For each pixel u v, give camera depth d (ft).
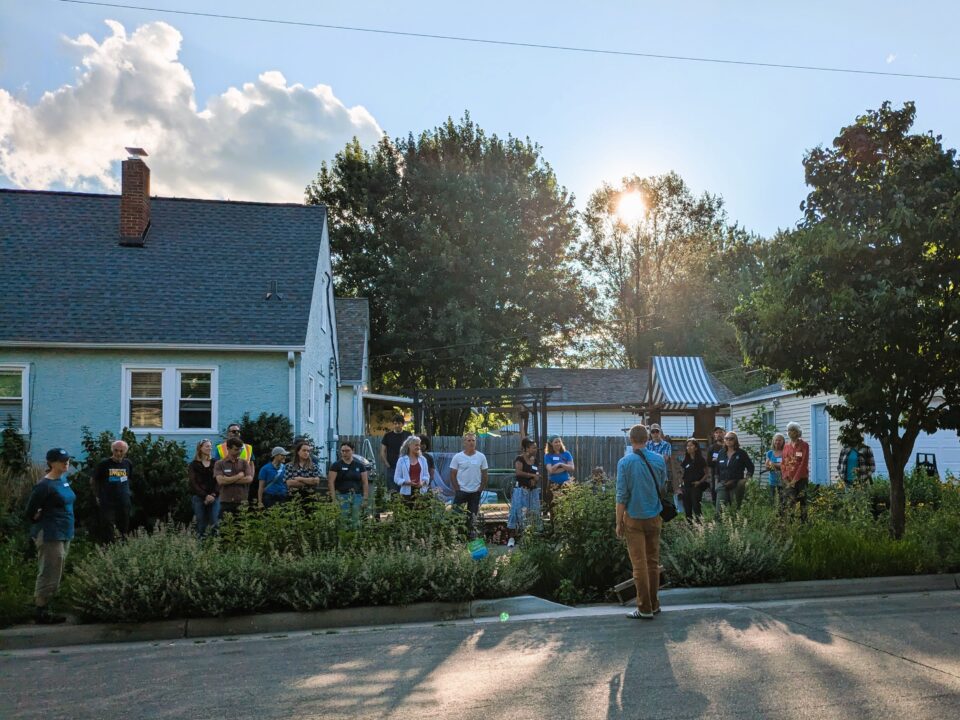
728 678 20.90
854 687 19.95
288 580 30.96
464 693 20.20
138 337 61.11
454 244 140.56
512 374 146.30
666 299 181.37
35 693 21.24
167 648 26.73
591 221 189.06
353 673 22.45
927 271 36.81
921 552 36.29
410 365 141.08
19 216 71.56
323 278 80.48
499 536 47.55
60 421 60.59
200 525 42.04
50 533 29.37
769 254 41.75
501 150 151.02
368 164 149.28
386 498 40.19
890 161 38.83
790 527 37.91
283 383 63.26
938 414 39.14
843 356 38.01
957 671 21.27
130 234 70.28
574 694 19.88
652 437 57.52
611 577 34.22
